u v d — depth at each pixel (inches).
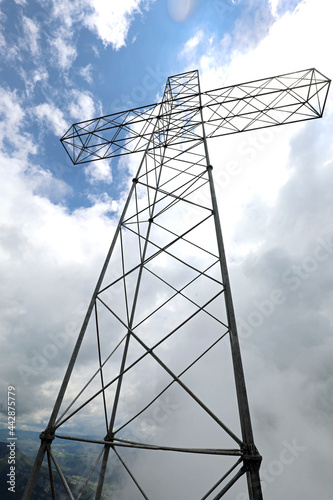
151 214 464.1
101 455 287.0
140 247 420.8
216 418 216.2
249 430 203.6
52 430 218.2
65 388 239.3
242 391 215.8
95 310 307.3
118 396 346.0
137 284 415.5
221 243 313.6
